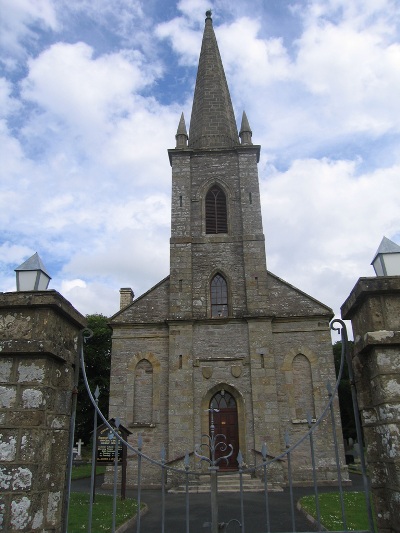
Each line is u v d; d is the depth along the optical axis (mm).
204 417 22688
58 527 5859
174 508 15406
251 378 22891
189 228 26547
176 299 24781
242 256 25953
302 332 24047
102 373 43062
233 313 24656
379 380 5797
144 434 22516
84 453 42281
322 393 22891
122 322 24625
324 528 10992
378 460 6082
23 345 5742
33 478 5363
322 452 21922
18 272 6340
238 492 19078
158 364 23875
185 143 29344
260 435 21812
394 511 5559
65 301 6309
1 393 5656
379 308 6059
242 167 28094
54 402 6008
